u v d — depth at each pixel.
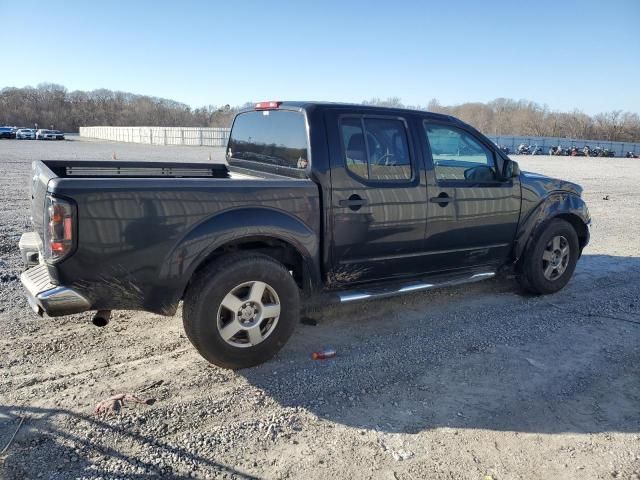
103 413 3.13
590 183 20.38
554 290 5.70
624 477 2.76
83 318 4.58
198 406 3.28
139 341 4.19
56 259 3.10
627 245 8.50
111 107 134.25
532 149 65.38
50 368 3.67
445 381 3.73
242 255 3.66
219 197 3.51
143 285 3.35
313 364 3.92
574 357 4.19
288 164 4.31
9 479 2.54
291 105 4.26
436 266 4.85
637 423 3.28
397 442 2.99
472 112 121.06
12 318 4.51
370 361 4.00
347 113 4.18
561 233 5.59
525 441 3.04
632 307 5.43
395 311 5.11
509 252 5.37
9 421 3.01
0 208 10.39
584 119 115.19
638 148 79.81
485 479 2.70
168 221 3.34
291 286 3.83
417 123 4.54
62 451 2.77
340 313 5.00
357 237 4.20
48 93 134.50
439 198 4.62
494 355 4.18
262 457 2.81
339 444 2.96
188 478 2.62
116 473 2.62
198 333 3.53
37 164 4.04
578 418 3.31
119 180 3.19
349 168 4.13
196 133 60.06
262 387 3.55
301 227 3.87
